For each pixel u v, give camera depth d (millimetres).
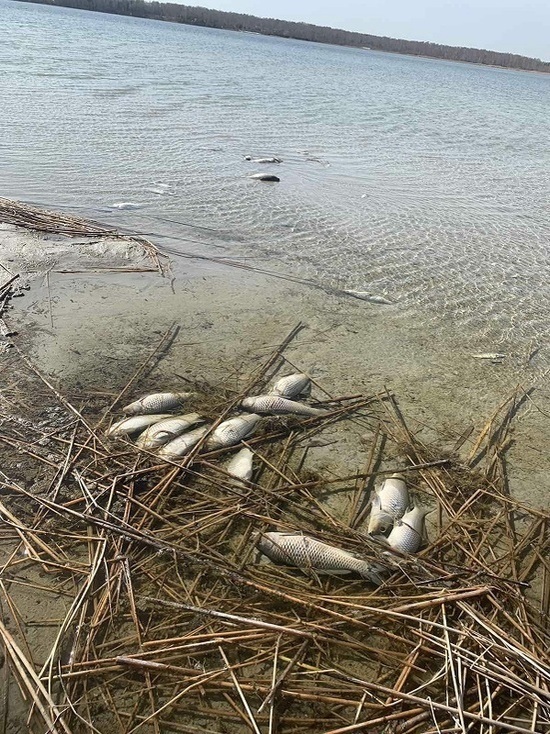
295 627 1805
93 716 1581
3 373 2857
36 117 7715
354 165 7629
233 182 6266
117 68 12625
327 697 1646
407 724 1607
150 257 4270
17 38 15297
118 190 5641
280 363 3203
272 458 2516
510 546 2201
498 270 4781
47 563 1961
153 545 2021
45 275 3867
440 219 5895
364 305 3949
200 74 13688
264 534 2072
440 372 3303
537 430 2920
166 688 1650
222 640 1741
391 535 2158
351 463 2547
